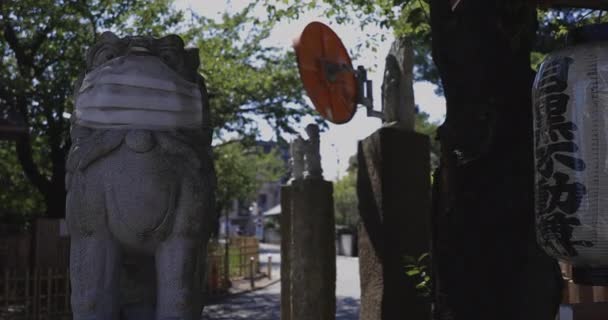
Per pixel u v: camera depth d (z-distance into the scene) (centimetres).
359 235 745
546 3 392
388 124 742
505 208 357
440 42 390
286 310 813
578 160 269
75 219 330
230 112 1530
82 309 324
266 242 4859
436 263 377
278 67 1582
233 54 1530
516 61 381
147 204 324
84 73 347
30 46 1336
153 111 330
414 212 719
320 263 769
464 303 357
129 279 351
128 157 326
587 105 269
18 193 1634
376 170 712
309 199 774
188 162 337
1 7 1220
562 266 605
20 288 1128
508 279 354
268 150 3031
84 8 1270
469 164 366
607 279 274
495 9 385
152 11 1364
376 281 697
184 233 334
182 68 347
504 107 369
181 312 328
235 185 2219
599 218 265
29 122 1361
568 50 283
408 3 684
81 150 328
